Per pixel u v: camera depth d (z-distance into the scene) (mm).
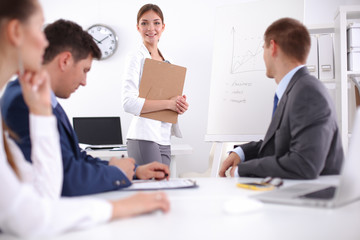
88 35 1228
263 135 2395
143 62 2289
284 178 1249
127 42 3568
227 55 2623
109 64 3572
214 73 2633
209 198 961
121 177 1127
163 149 2311
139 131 2213
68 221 666
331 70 2717
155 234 657
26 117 1028
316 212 799
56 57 1131
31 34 753
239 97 2510
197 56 3535
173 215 788
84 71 1222
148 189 1110
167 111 2172
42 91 817
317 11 3391
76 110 3582
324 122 1228
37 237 653
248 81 2512
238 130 2463
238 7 2680
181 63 3547
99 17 3584
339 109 2586
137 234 658
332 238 631
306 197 880
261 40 2535
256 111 2445
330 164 1328
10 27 729
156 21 2367
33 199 666
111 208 731
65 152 1073
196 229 684
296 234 652
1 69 771
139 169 1363
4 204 644
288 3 2523
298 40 1403
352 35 2510
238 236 642
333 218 751
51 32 1138
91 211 699
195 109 3541
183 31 3543
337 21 2627
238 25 2643
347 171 770
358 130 752
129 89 2197
